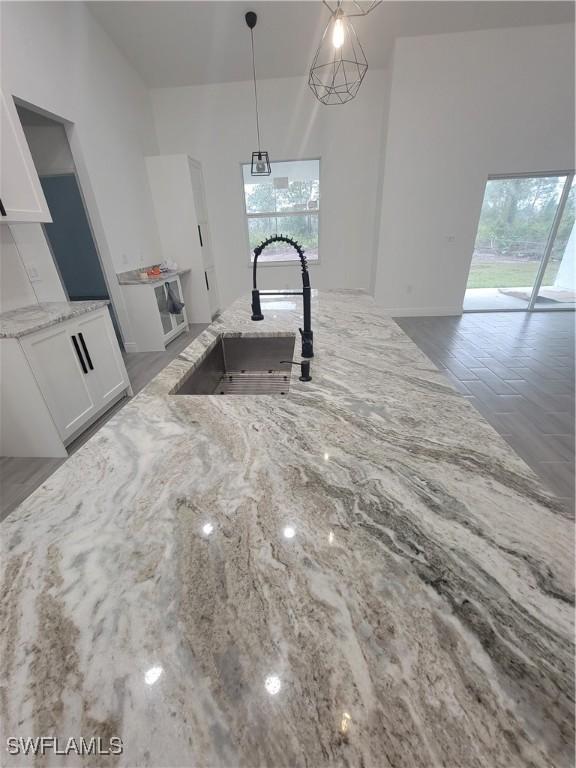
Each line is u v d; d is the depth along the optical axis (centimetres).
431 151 427
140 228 427
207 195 504
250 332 171
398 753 33
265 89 448
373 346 142
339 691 38
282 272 544
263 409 97
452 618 44
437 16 351
